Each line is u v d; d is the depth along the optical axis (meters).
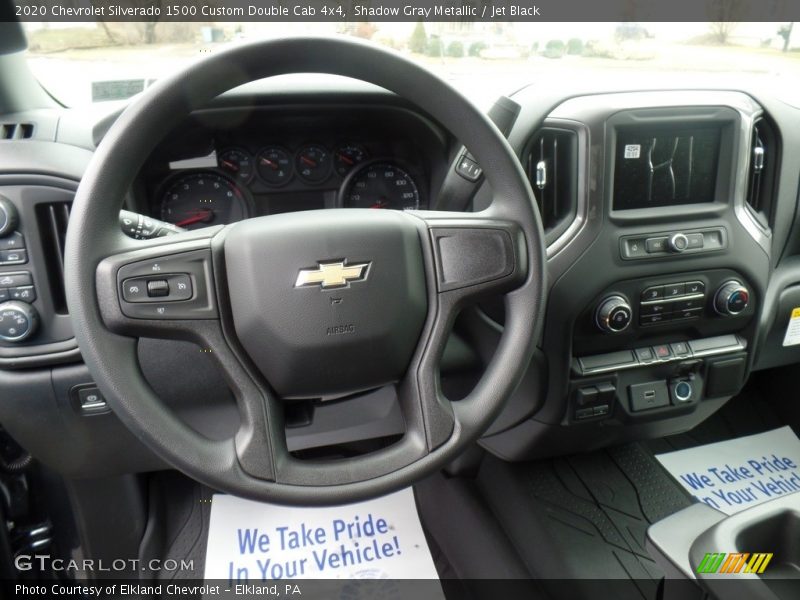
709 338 1.35
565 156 1.19
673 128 1.20
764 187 1.35
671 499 1.45
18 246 0.97
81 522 1.31
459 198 0.94
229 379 0.77
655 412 1.34
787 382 1.70
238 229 0.77
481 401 0.81
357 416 1.09
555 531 1.34
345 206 1.26
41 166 0.96
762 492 1.48
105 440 1.10
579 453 1.50
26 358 1.01
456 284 0.81
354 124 1.20
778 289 1.43
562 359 1.24
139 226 0.86
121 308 0.72
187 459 0.72
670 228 1.23
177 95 0.72
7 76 1.07
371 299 0.77
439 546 1.36
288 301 0.76
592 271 1.19
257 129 1.17
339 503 0.75
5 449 1.21
